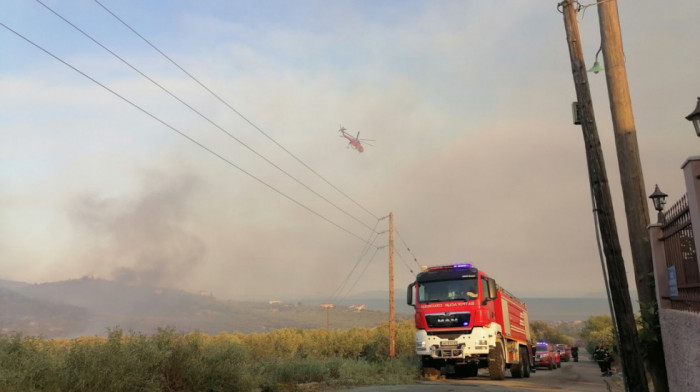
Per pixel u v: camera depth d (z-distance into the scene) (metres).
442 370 23.94
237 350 14.24
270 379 15.32
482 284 20.83
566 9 9.55
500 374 20.80
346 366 21.53
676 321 7.69
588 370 38.12
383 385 17.34
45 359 9.34
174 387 11.49
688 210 6.96
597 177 8.67
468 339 20.19
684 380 7.29
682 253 7.59
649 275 10.29
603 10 11.95
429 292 21.16
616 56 11.69
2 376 8.30
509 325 23.81
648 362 9.36
